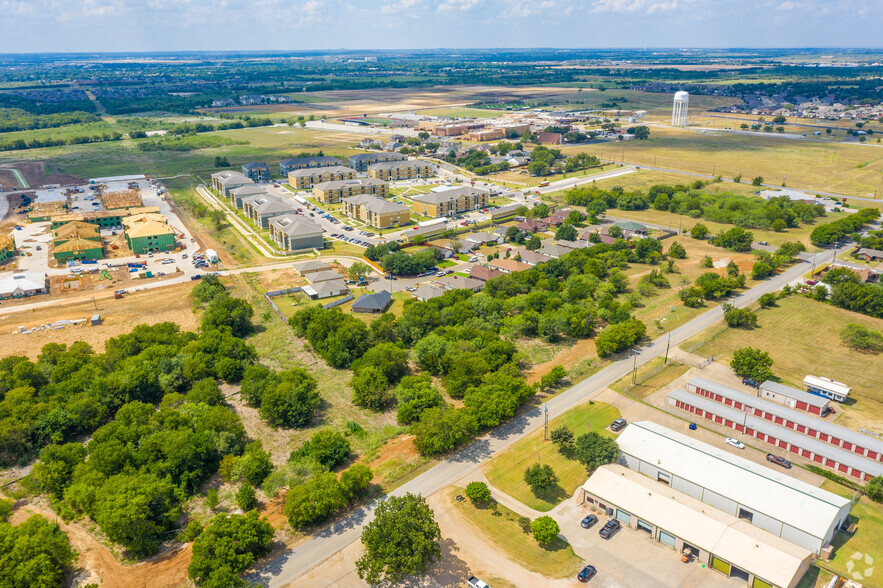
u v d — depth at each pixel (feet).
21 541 359.25
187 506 429.38
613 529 399.44
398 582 362.12
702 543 372.58
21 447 482.28
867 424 514.68
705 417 525.75
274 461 473.26
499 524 407.23
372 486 442.91
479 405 510.58
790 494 398.83
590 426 515.91
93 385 536.42
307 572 369.30
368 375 556.92
